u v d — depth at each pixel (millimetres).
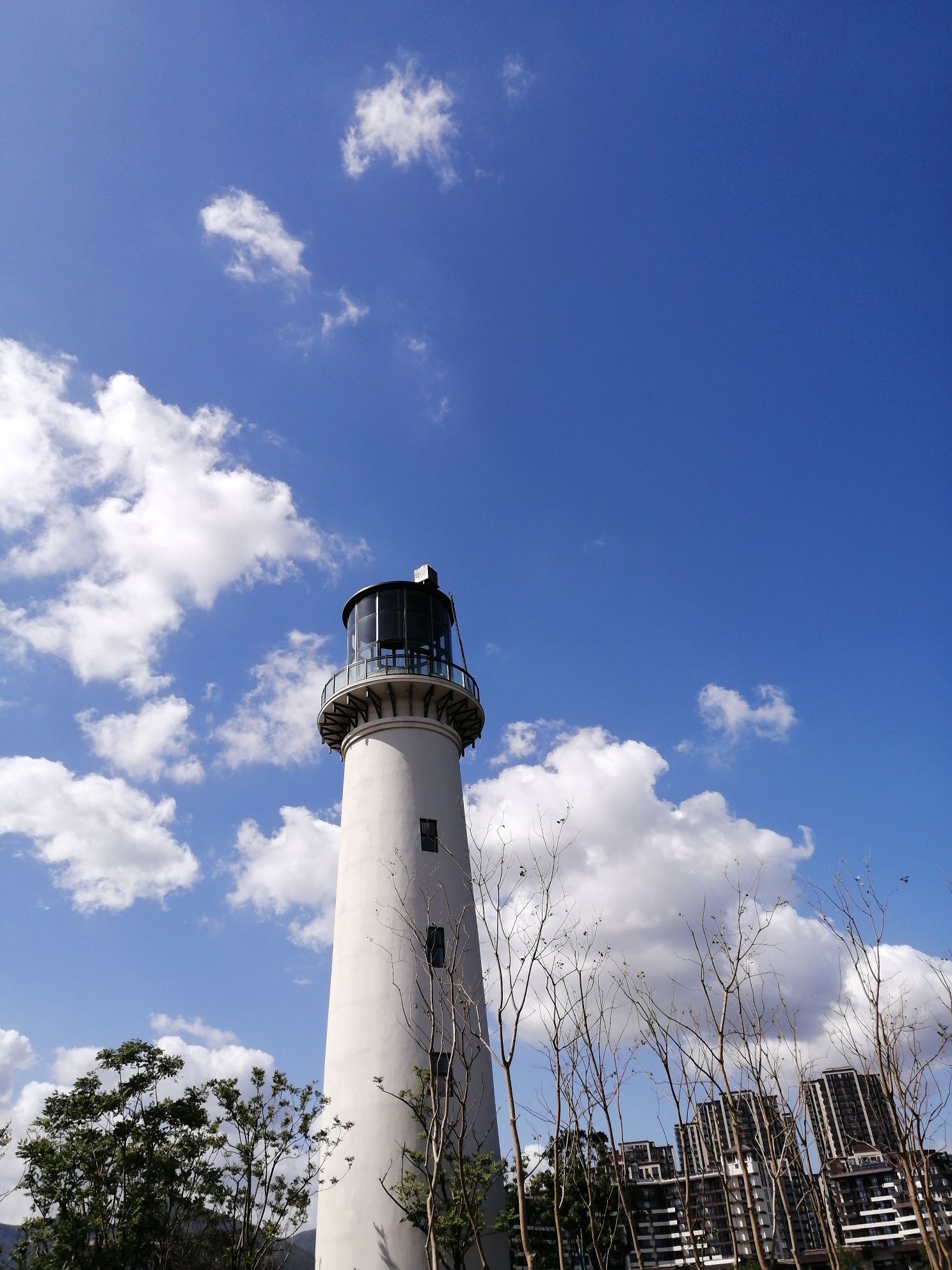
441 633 41594
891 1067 18188
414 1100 27578
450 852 35844
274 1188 28625
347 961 33688
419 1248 27344
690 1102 19422
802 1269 17734
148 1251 26703
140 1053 29938
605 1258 26250
